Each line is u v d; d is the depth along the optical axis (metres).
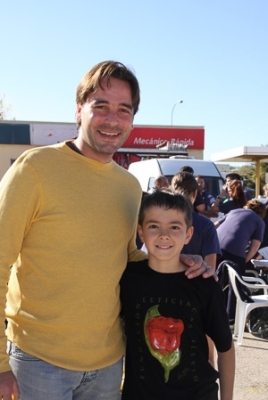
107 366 2.31
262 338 5.82
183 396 2.24
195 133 25.34
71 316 2.17
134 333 2.33
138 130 24.81
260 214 6.97
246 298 5.71
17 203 2.08
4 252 2.05
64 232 2.15
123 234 2.35
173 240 2.30
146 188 11.12
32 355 2.17
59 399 2.17
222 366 2.39
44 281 2.16
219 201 8.95
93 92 2.29
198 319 2.30
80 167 2.27
